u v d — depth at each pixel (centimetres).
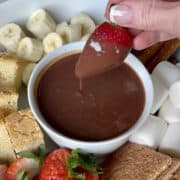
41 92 36
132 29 34
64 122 35
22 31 42
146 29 32
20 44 42
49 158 35
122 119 35
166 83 41
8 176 36
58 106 35
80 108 35
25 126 37
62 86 36
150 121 39
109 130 35
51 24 43
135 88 36
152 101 36
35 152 37
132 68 37
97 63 32
